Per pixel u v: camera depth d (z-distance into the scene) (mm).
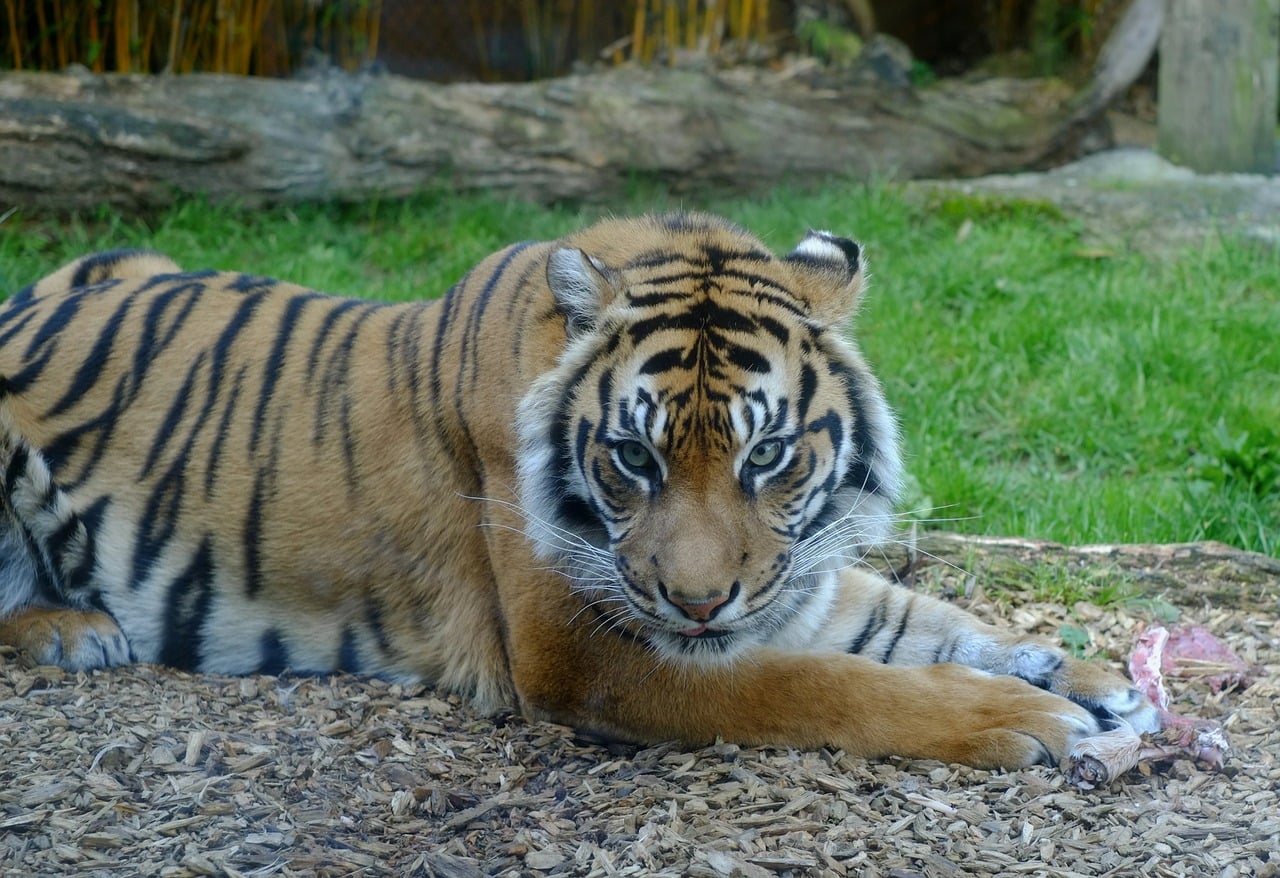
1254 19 16859
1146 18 17656
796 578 6312
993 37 21750
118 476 7098
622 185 16297
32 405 7125
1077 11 20172
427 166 15609
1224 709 6812
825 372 6020
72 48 16453
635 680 6277
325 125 15250
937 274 13875
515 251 6781
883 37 17953
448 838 5445
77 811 5359
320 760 6016
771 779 5918
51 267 13109
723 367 5672
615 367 5805
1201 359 12141
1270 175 17297
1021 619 7785
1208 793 5855
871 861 5234
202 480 7031
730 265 6055
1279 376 12078
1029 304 13289
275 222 15047
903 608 7051
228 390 7152
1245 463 10062
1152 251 15117
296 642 7031
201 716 6379
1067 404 11586
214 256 13703
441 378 6656
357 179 15312
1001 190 16453
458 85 16438
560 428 5957
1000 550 8555
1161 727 6293
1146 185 16625
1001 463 11078
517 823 5559
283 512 6926
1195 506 9648
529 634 6367
